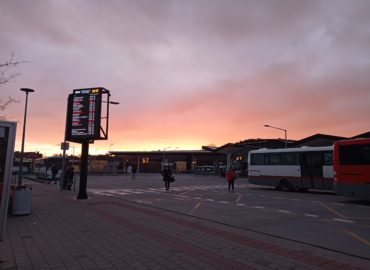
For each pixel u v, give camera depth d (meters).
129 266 5.97
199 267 5.88
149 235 8.46
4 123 6.13
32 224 10.02
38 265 6.08
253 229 9.27
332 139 47.16
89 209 13.34
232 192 23.36
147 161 97.00
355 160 15.86
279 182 24.67
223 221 10.65
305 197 19.56
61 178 23.89
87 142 17.73
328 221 10.77
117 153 98.69
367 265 5.95
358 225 10.03
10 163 6.13
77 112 17.50
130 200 17.14
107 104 17.36
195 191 24.16
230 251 6.90
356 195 15.66
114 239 8.03
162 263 6.12
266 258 6.39
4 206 6.11
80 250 7.06
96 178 48.47
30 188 12.84
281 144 61.09
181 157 95.31
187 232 8.82
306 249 7.06
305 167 23.23
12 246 7.41
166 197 19.14
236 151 65.00
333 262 6.12
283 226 9.80
